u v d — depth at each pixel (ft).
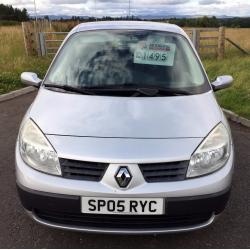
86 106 10.64
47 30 57.57
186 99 11.25
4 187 13.21
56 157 9.13
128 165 8.80
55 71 12.78
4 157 15.80
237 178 14.12
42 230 10.78
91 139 9.29
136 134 9.43
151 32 13.88
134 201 8.79
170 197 8.84
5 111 23.54
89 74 12.28
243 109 22.75
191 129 9.78
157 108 10.57
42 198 9.11
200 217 9.32
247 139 18.51
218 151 9.57
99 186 8.81
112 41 13.51
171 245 10.18
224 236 10.64
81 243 10.21
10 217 11.43
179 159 9.02
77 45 13.53
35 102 11.35
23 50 48.44
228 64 38.50
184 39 14.05
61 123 9.91
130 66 12.51
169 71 12.44
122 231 9.02
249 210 12.00
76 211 8.98
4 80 30.91
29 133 9.96
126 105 10.64
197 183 9.02
